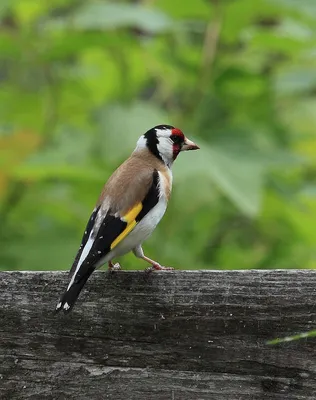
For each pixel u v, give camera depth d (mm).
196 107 11648
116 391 6684
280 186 11281
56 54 11562
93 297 6793
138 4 12469
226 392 6543
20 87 12500
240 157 10141
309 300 6520
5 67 13445
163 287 6730
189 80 11867
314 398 6422
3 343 6840
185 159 9516
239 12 11078
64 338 6789
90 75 13250
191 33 11797
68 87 12570
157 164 8859
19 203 11430
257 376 6516
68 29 11250
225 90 11578
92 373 6727
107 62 13102
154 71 12438
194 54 11750
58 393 6746
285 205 11281
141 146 9297
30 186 11461
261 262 11922
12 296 6875
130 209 7855
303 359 6469
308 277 6547
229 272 6652
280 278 6582
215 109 11477
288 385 6473
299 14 10867
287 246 12078
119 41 11469
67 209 11242
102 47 11828
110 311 6758
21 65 12227
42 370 6781
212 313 6633
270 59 12406
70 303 6406
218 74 11500
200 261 11617
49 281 6863
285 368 6484
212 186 11234
